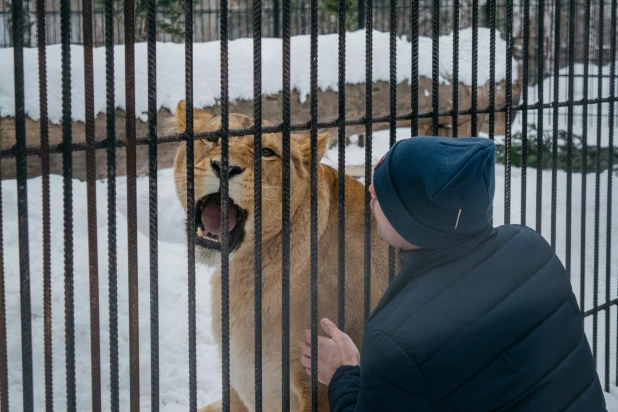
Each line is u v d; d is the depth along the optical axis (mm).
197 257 3094
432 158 1839
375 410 1783
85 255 5734
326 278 3186
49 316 1963
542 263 1952
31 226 5895
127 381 4641
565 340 1885
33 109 5016
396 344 1746
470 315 1786
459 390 1756
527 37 3184
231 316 3250
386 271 3400
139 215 6676
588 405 1905
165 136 2098
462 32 7488
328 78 5980
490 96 3002
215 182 2922
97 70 5293
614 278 7191
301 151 3270
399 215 1878
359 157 9422
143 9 9500
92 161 1942
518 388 1779
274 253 3131
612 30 3898
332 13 12203
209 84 5594
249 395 3318
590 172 10914
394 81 2625
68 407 1996
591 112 12727
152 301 2109
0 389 1930
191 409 2213
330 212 3275
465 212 1833
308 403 3129
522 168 3264
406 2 15656
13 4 1795
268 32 14469
